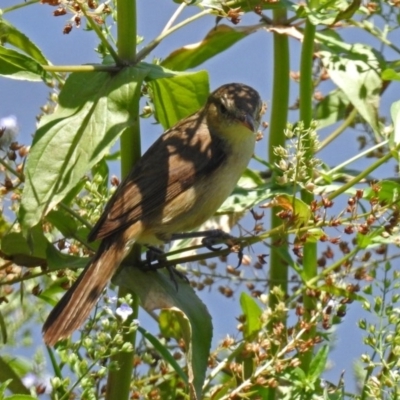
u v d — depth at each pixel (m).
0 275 8.06
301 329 7.54
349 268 7.92
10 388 7.81
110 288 8.69
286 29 8.94
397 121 7.55
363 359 7.22
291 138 7.36
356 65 8.72
